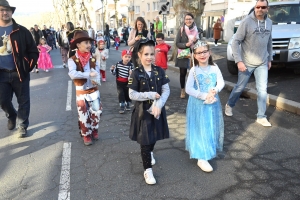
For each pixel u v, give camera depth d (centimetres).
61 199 295
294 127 467
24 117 454
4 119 554
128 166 361
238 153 386
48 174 345
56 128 496
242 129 466
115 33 2353
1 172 352
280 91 626
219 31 1839
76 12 4688
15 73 434
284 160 363
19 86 442
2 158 389
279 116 519
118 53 1833
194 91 335
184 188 311
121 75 546
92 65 405
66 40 1215
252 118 514
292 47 671
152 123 317
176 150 404
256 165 354
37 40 1625
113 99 686
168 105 612
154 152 399
